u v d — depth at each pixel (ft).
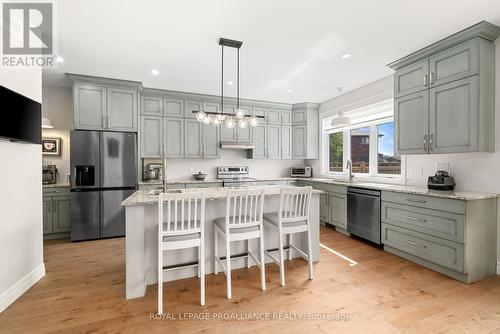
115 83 12.24
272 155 17.13
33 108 7.27
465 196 7.46
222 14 6.82
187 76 11.66
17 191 6.75
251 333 5.31
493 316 5.87
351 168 13.93
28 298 6.64
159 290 5.97
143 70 10.91
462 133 7.93
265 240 8.97
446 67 8.38
